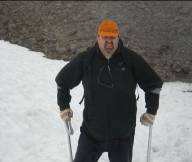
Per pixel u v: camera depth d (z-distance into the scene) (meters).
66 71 2.95
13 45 7.64
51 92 5.71
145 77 2.85
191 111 5.21
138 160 4.11
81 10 9.31
